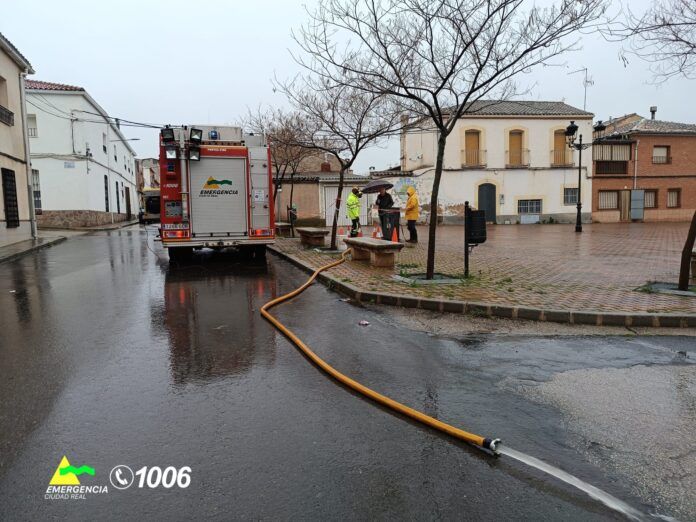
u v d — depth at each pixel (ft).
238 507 8.32
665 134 114.32
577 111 109.19
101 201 100.22
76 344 17.51
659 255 41.55
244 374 14.58
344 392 13.29
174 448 10.23
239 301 25.26
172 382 13.91
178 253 40.50
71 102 85.81
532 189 107.45
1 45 53.88
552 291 25.07
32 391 13.21
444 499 8.56
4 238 53.62
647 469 9.50
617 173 113.29
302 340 18.03
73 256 45.98
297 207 102.78
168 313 22.53
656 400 12.70
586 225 100.53
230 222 39.99
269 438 10.68
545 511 8.23
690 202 117.39
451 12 26.86
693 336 18.51
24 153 60.18
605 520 8.00
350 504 8.40
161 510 8.27
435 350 16.90
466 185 104.83
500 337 18.49
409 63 29.12
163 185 38.68
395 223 48.75
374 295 24.72
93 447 10.27
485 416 11.81
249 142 42.01
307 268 35.17
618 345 17.43
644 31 25.44
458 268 33.88
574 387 13.60
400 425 11.37
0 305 24.13
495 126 105.19
